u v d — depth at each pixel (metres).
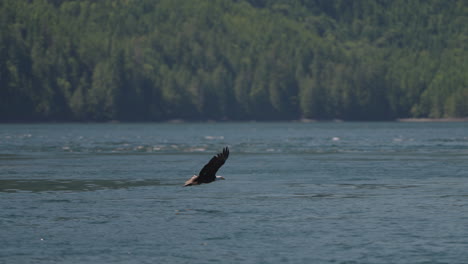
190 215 130.50
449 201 147.25
